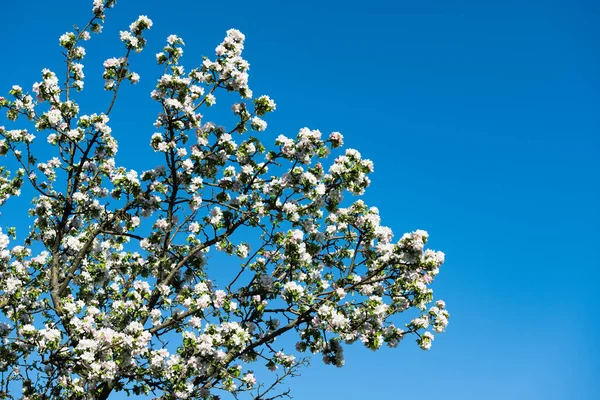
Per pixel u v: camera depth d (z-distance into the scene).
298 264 11.63
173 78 12.15
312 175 10.70
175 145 12.17
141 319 11.54
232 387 10.95
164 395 10.52
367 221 11.44
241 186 12.45
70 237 13.06
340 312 10.62
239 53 12.46
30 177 13.56
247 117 12.11
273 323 11.98
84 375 10.37
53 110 12.60
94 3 13.26
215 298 11.75
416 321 11.41
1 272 11.85
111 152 13.15
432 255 10.44
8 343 10.88
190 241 13.31
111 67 12.99
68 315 11.63
